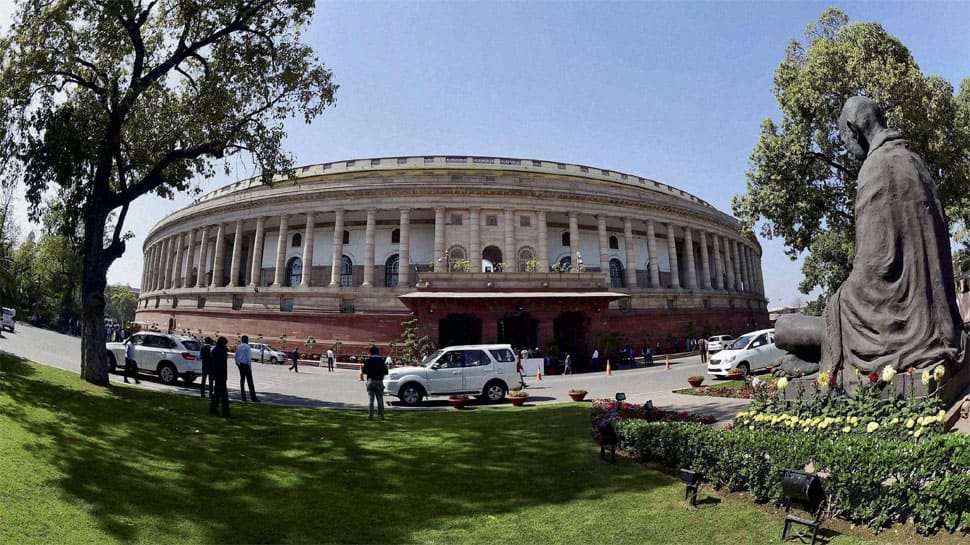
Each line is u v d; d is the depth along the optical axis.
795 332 10.65
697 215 63.09
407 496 8.81
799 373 10.66
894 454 6.02
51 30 18.00
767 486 7.21
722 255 72.88
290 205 53.78
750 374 25.09
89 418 13.16
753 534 6.46
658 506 7.67
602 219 54.97
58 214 20.23
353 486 9.39
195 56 21.08
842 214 26.62
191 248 63.53
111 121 19.73
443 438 13.31
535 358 37.31
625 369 40.19
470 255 50.41
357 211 52.66
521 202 51.88
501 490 9.00
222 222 58.66
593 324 41.97
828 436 7.43
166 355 23.95
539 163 56.69
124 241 20.78
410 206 50.75
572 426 14.11
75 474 8.94
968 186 24.52
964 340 8.43
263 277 57.56
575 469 9.94
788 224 27.08
